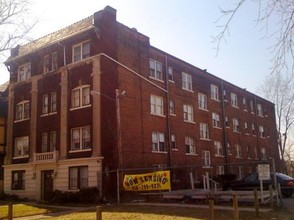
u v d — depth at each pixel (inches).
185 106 1509.6
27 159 1331.2
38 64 1378.0
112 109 1143.6
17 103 1425.9
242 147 1943.9
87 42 1223.5
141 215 681.0
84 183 1120.2
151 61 1348.4
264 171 739.4
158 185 941.8
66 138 1194.6
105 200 1024.9
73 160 1146.7
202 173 1517.0
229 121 1865.2
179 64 1517.0
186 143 1466.5
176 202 910.4
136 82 1247.5
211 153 1628.9
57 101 1264.8
